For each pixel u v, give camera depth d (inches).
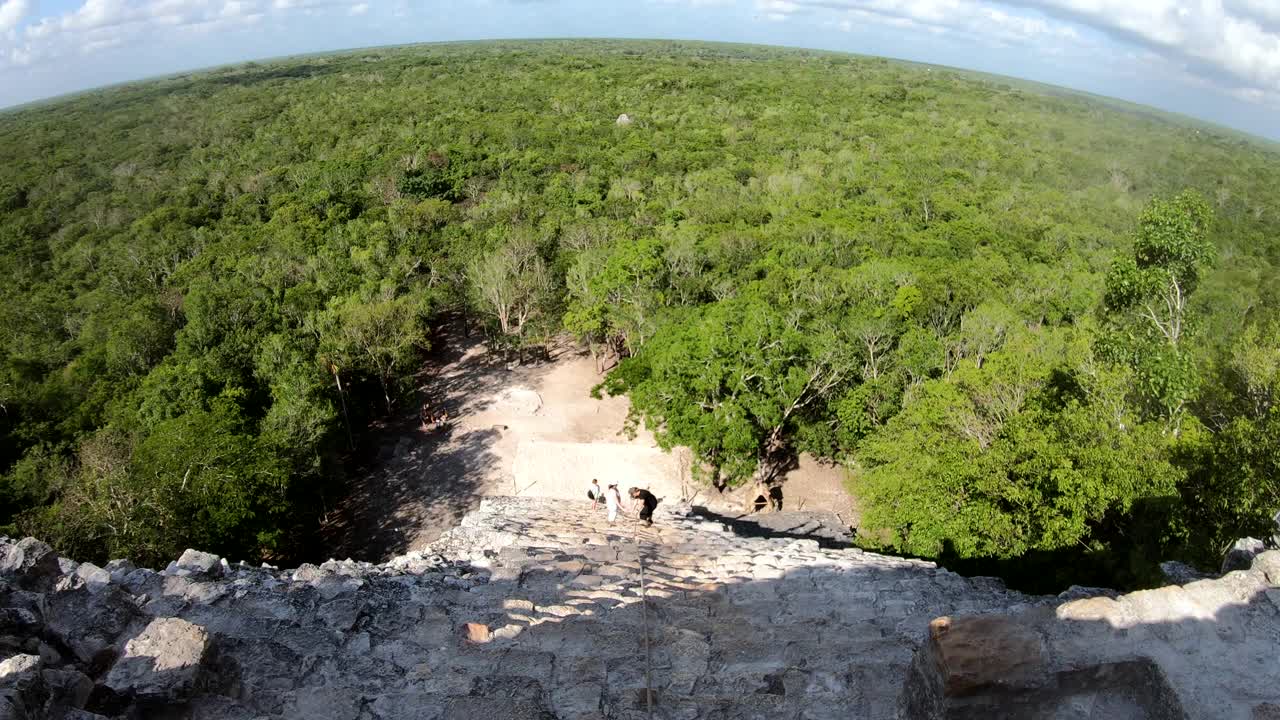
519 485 1503.4
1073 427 800.9
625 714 299.3
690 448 1455.5
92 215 3774.6
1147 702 254.1
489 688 316.2
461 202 3577.8
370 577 416.8
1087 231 2514.8
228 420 1226.0
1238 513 683.4
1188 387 880.9
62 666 280.1
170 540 984.3
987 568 827.4
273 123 5570.9
